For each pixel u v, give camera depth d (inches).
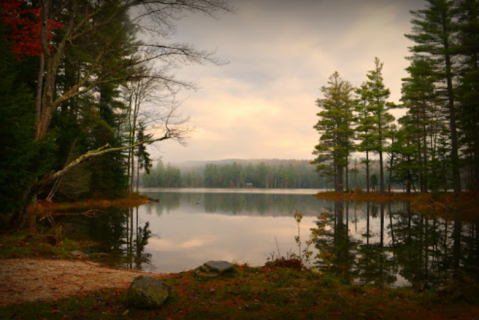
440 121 1390.3
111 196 1280.8
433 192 1131.9
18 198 427.8
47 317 168.4
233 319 172.6
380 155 1640.0
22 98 456.8
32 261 318.0
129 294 192.7
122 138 1289.4
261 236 578.2
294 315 179.3
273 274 284.0
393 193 1646.2
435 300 214.1
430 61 1200.2
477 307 195.8
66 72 900.0
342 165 1923.0
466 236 574.9
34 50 605.0
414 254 434.3
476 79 1003.9
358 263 383.2
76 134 982.4
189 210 1131.9
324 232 631.2
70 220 713.6
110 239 523.8
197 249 458.6
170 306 193.5
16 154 386.3
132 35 427.5
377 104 1692.9
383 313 187.8
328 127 1971.0
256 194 2856.8
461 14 1101.7
